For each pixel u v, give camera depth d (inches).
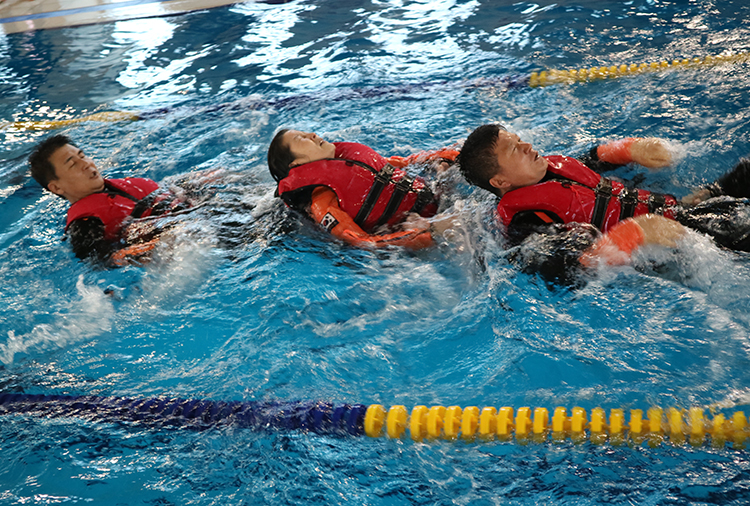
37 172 98.8
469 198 97.4
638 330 71.9
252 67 179.9
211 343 79.6
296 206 97.2
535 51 160.9
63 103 170.1
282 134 97.4
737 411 61.1
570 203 82.0
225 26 221.6
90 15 256.7
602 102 128.5
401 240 90.0
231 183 114.5
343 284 86.7
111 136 144.2
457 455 62.5
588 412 63.7
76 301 89.5
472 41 175.2
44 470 64.1
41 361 79.4
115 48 211.9
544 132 119.7
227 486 60.8
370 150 98.4
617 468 58.2
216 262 94.6
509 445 62.6
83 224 98.2
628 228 78.2
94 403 72.2
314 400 69.7
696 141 106.1
